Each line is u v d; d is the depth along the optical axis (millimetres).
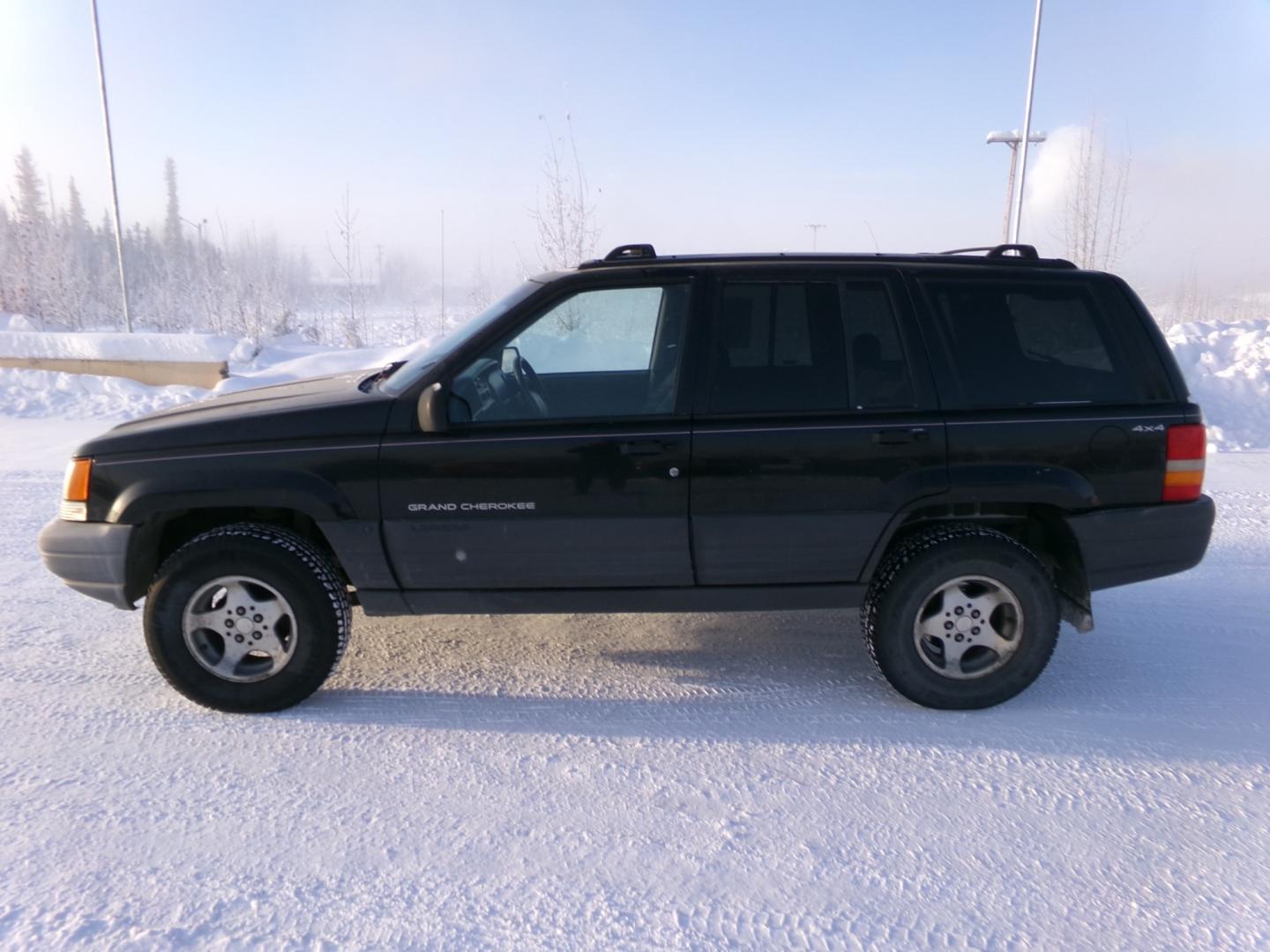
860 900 2691
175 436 3762
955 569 3775
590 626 4914
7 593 5371
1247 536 6648
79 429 11680
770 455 3688
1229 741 3668
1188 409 3828
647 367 4168
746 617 5074
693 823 3078
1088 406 3783
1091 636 4805
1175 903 2684
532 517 3725
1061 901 2691
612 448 3668
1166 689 4156
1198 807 3201
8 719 3779
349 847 2922
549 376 4172
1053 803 3219
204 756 3496
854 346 3770
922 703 3926
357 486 3699
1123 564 3875
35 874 2760
